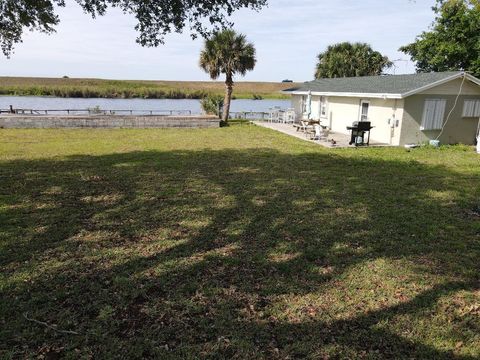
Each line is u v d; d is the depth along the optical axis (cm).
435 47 2311
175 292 401
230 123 2356
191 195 771
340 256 496
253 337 332
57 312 360
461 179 954
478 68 2120
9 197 731
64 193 770
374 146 1509
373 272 454
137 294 393
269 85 9456
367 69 3247
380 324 352
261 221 622
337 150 1400
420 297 401
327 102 2058
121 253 496
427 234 575
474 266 473
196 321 352
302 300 392
